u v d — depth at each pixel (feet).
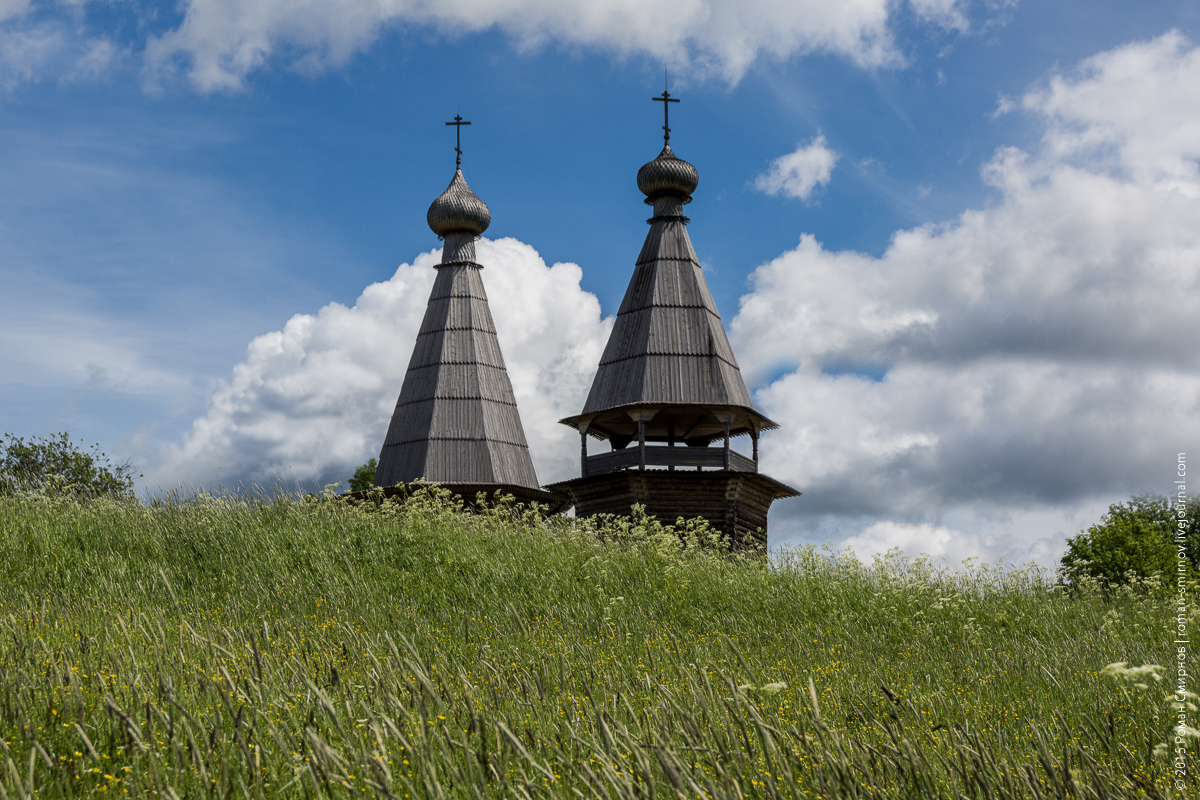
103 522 53.21
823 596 53.42
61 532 50.75
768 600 52.31
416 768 17.72
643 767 15.43
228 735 18.94
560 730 21.15
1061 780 17.16
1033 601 53.83
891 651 41.65
